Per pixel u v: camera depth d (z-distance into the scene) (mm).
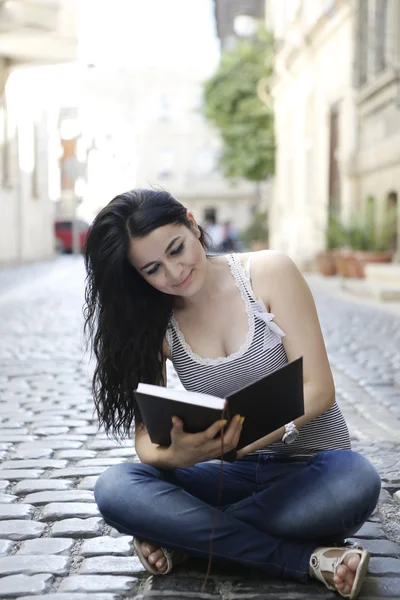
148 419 2664
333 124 21938
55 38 15977
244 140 30016
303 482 2855
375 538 3359
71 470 4379
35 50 16609
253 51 29578
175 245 2768
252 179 31312
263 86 29234
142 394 2605
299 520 2807
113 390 3045
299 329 2924
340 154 20984
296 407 2643
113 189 40906
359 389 6602
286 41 27203
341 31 20516
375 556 3162
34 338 9664
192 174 55188
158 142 55656
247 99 29766
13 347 8945
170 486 2883
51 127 35625
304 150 24922
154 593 2848
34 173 32250
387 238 17094
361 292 14742
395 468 4336
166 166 55844
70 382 6961
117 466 2988
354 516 2822
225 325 2949
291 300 2943
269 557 2848
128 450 4805
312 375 2896
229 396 2473
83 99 55656
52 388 6703
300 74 25188
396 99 15766
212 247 3078
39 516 3674
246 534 2834
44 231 34250
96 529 3480
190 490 3088
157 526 2844
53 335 9922
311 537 2863
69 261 31359
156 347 2984
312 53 23531
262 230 35344
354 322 10953
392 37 17344
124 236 2779
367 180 19031
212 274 2980
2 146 27531
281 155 28781
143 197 2811
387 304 13461
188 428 2605
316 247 22672
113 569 3068
